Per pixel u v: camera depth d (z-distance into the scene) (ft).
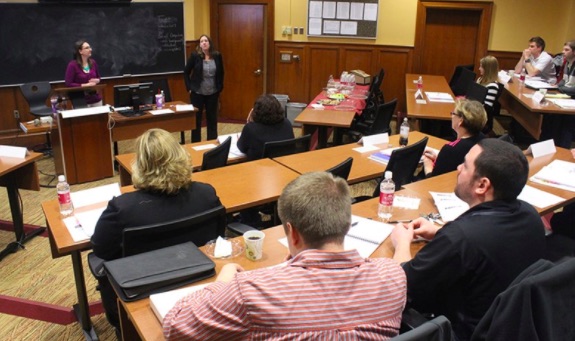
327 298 3.79
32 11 19.12
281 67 26.61
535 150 11.02
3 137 19.63
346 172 9.64
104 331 8.84
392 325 3.99
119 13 21.30
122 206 6.42
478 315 5.31
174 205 6.68
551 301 4.31
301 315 3.71
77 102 15.52
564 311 4.45
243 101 26.73
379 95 22.20
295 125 24.06
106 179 16.51
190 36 24.34
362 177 10.26
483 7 24.66
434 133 17.58
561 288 4.37
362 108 18.45
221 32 25.89
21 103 19.76
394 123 25.67
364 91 21.07
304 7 25.58
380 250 6.68
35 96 19.07
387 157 11.39
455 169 10.16
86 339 8.52
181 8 23.00
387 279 4.09
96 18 20.74
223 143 11.18
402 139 12.55
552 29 24.57
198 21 24.97
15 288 10.16
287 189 4.27
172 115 17.89
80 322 8.83
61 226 7.69
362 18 25.50
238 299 3.80
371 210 8.11
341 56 26.22
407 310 5.43
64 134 15.35
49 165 17.94
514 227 5.28
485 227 5.20
